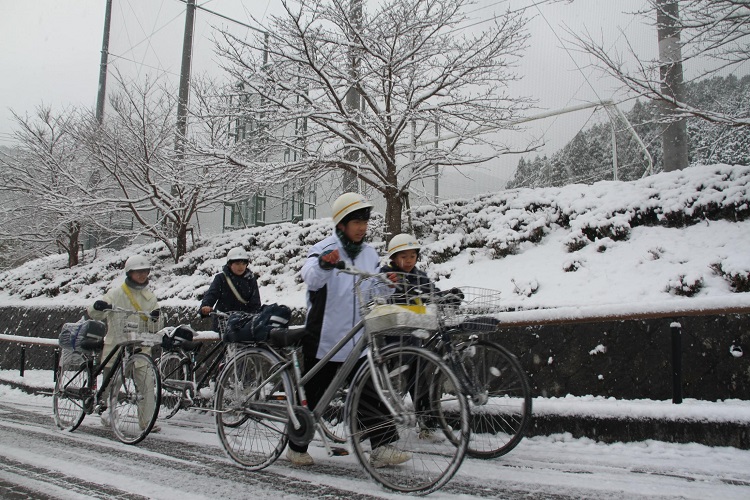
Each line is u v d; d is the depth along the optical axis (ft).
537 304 18.78
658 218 21.79
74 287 42.34
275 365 11.85
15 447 14.75
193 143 29.73
